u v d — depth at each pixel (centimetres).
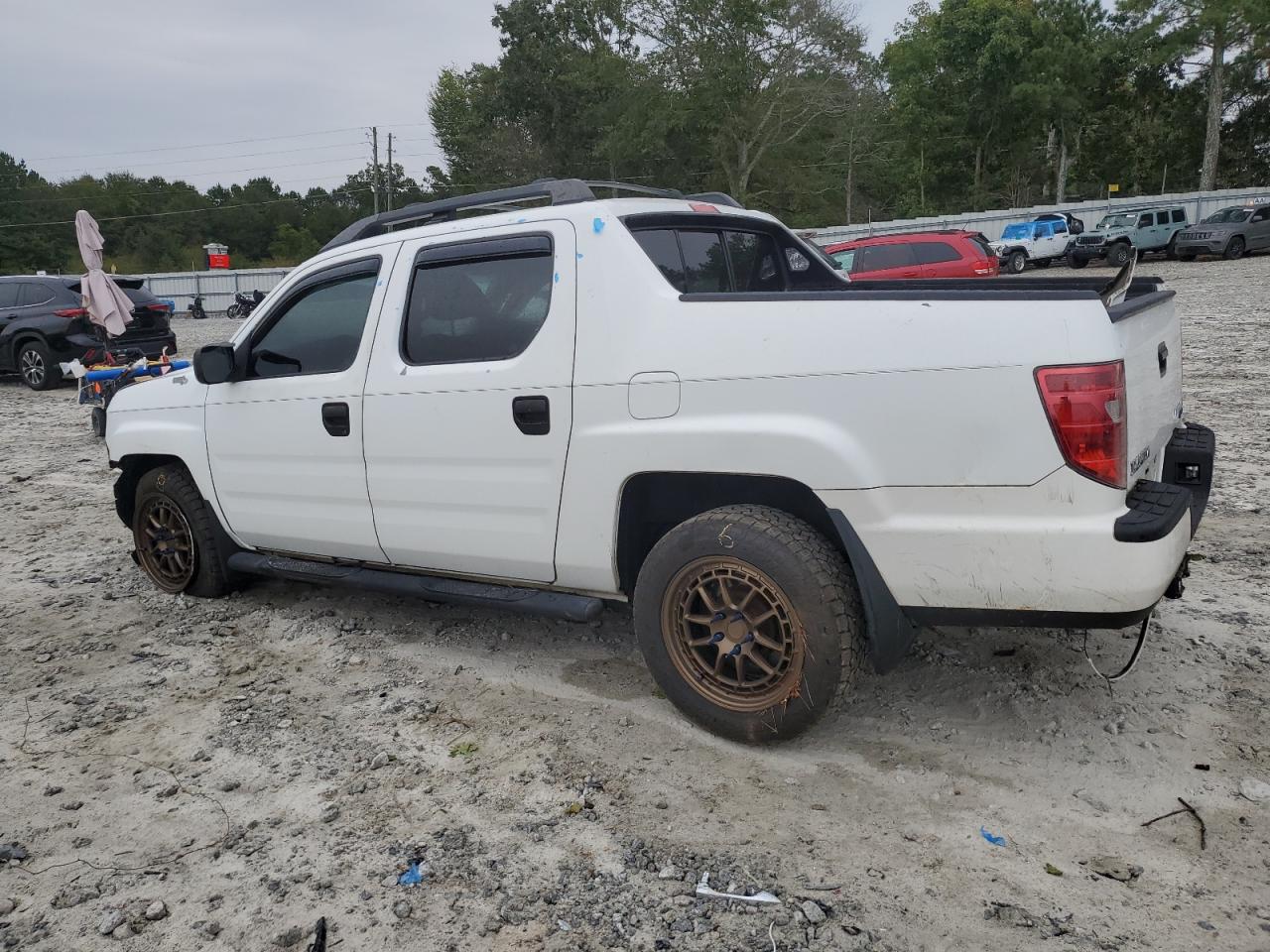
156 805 304
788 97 4406
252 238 10769
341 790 308
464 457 362
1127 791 288
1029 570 268
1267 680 354
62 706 379
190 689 391
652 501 347
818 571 290
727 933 235
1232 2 3991
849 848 267
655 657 328
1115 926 232
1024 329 263
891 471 279
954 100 5244
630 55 4591
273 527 446
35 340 1438
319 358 417
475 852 272
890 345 277
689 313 310
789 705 301
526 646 421
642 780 306
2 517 705
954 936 231
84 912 253
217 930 244
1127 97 5356
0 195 8888
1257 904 238
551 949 233
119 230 9675
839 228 3812
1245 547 505
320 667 409
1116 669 365
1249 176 5566
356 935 240
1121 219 3009
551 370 335
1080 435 258
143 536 513
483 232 363
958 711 341
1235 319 1467
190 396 468
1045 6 4800
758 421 294
